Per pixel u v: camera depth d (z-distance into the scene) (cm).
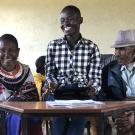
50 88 221
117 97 246
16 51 221
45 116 156
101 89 242
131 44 250
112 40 527
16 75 221
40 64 325
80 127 220
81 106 165
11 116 200
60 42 244
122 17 523
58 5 534
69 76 237
